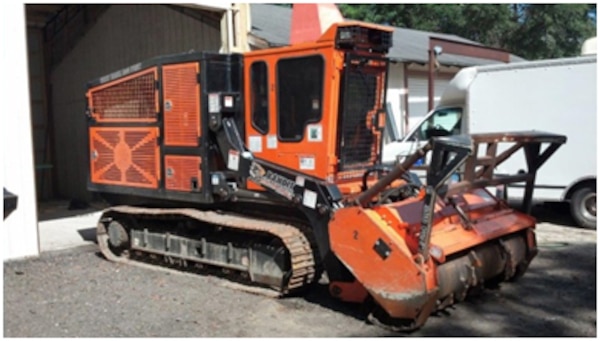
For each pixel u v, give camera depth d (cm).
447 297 558
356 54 602
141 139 744
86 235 977
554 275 719
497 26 3169
